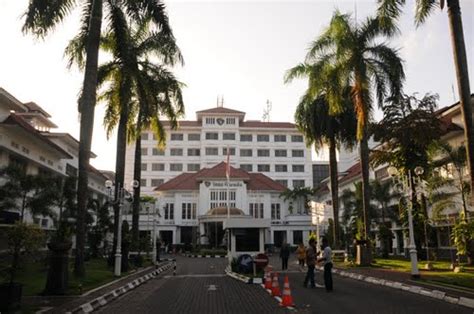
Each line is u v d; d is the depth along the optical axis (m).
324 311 11.12
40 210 23.59
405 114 26.31
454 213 30.73
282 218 76.31
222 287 17.64
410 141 25.94
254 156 91.56
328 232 45.75
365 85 25.95
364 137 27.38
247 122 94.56
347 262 28.94
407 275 19.48
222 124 90.94
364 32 26.97
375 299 13.27
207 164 89.31
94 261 32.91
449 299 12.70
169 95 29.91
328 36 28.38
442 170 31.81
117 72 26.20
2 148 26.97
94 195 53.88
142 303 13.17
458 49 16.11
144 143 90.75
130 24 23.44
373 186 40.94
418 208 25.86
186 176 78.62
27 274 19.53
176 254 59.34
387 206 40.19
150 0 21.50
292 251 65.44
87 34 21.41
